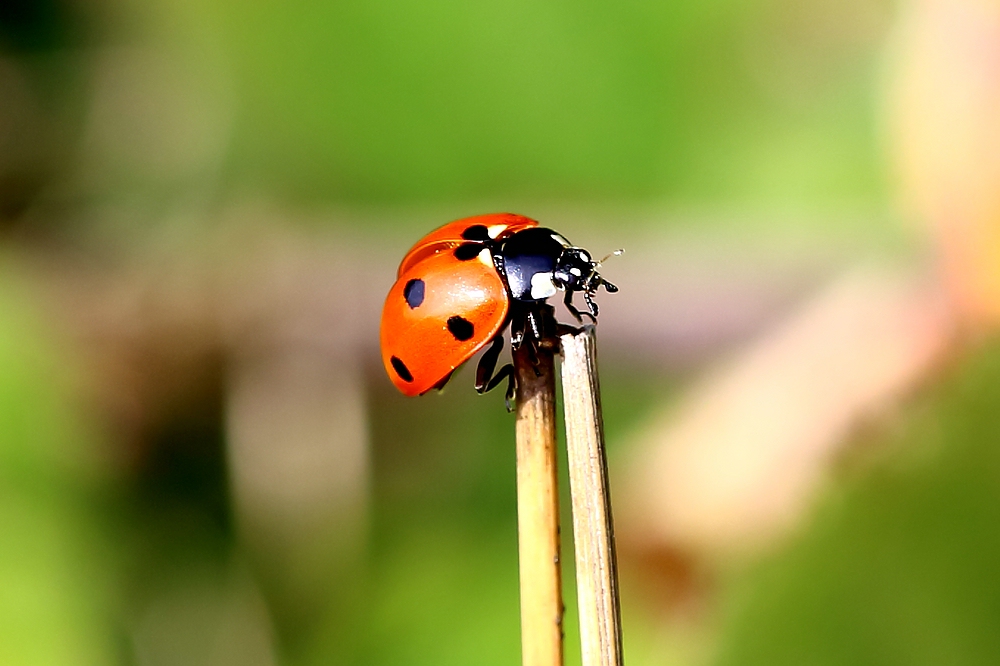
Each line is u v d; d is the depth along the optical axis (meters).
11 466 0.13
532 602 0.10
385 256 0.14
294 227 0.14
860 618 0.11
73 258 0.15
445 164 0.14
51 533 0.13
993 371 0.11
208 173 0.14
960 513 0.11
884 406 0.11
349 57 0.14
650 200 0.13
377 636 0.13
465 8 0.14
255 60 0.14
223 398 0.14
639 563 0.12
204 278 0.14
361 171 0.14
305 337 0.14
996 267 0.11
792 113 0.13
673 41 0.13
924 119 0.12
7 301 0.13
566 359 0.10
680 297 0.13
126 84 0.15
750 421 0.12
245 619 0.13
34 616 0.13
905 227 0.12
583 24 0.13
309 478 0.13
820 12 0.13
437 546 0.13
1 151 0.15
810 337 0.12
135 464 0.13
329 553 0.13
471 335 0.11
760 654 0.11
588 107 0.13
